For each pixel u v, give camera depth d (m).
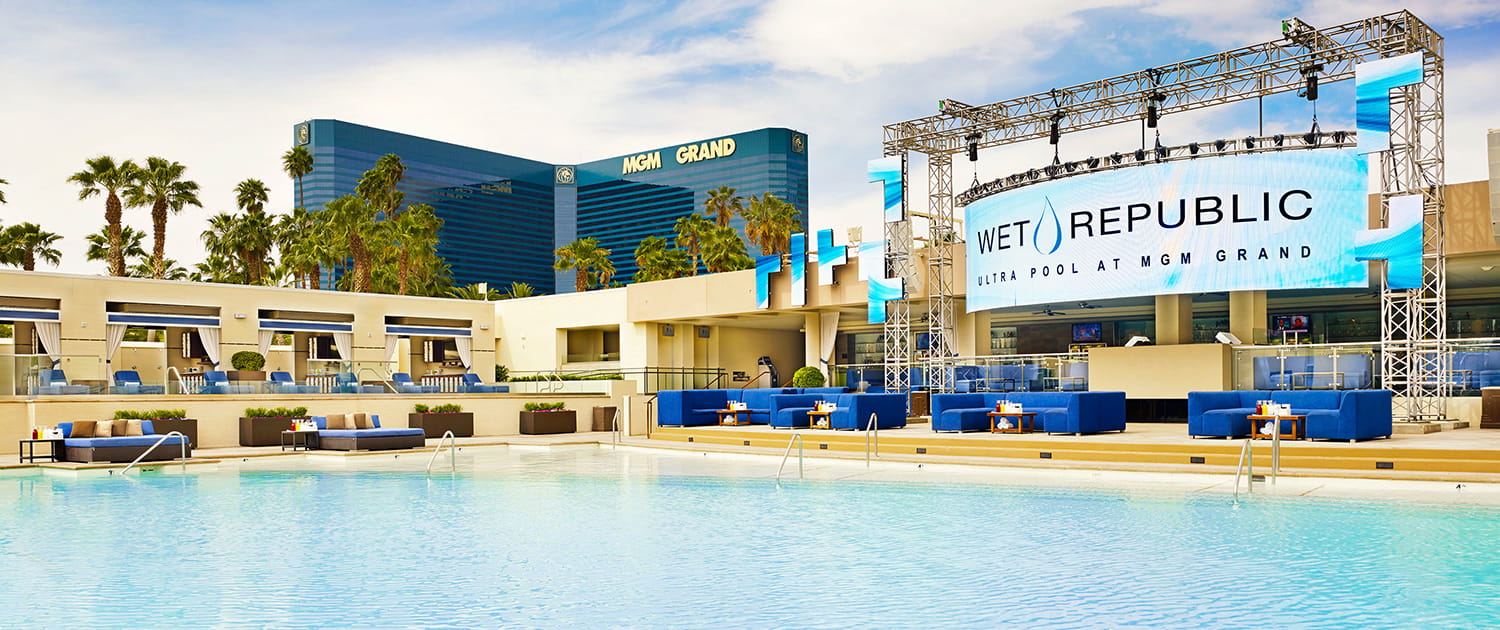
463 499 14.02
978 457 19.09
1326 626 6.62
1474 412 22.80
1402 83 21.83
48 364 24.08
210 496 14.66
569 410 31.95
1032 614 7.04
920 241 32.31
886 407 23.92
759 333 46.00
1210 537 10.05
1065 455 18.33
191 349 37.88
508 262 151.50
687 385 41.84
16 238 54.47
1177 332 27.84
